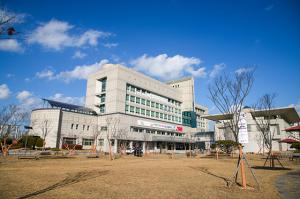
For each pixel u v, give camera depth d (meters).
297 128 25.69
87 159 28.06
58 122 50.88
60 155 33.69
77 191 8.45
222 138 63.97
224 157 38.44
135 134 59.44
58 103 53.88
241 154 10.20
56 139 49.81
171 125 73.56
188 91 86.81
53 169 15.91
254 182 11.12
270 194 8.28
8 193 7.92
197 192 8.50
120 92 59.50
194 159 32.38
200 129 97.12
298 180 11.80
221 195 8.05
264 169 17.91
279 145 57.00
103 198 7.42
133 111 62.91
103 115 59.47
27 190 8.52
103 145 57.22
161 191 8.60
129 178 11.93
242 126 10.55
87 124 57.59
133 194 8.05
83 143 55.81
